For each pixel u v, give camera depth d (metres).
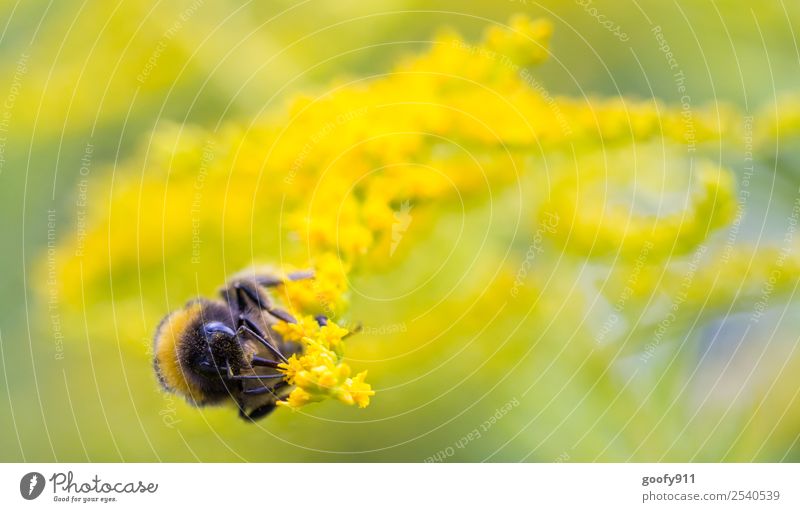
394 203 0.19
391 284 0.19
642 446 0.19
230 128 0.19
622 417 0.19
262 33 0.20
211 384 0.19
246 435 0.20
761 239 0.19
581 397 0.19
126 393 0.20
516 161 0.19
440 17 0.20
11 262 0.20
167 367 0.19
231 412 0.20
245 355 0.19
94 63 0.20
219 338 0.19
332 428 0.20
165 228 0.19
